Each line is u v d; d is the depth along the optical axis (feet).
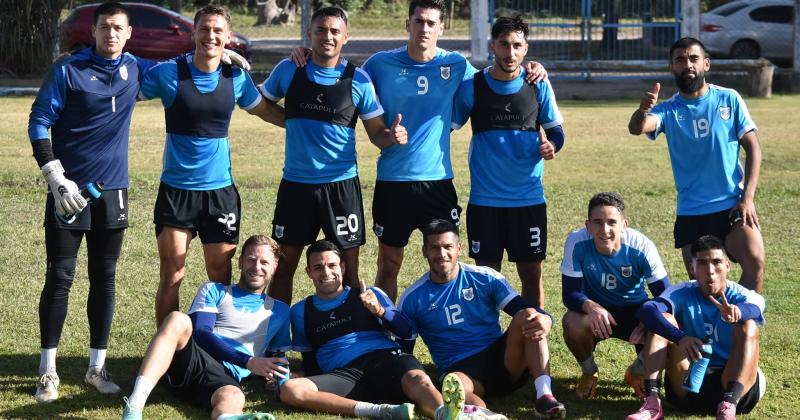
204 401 16.75
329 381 17.24
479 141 20.39
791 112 58.54
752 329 16.40
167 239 18.76
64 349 19.95
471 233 20.58
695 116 19.98
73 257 17.76
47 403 17.08
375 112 19.94
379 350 17.63
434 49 20.39
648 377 16.63
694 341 16.30
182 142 18.57
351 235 19.97
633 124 19.99
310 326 18.02
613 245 17.94
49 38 74.54
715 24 79.15
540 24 79.82
